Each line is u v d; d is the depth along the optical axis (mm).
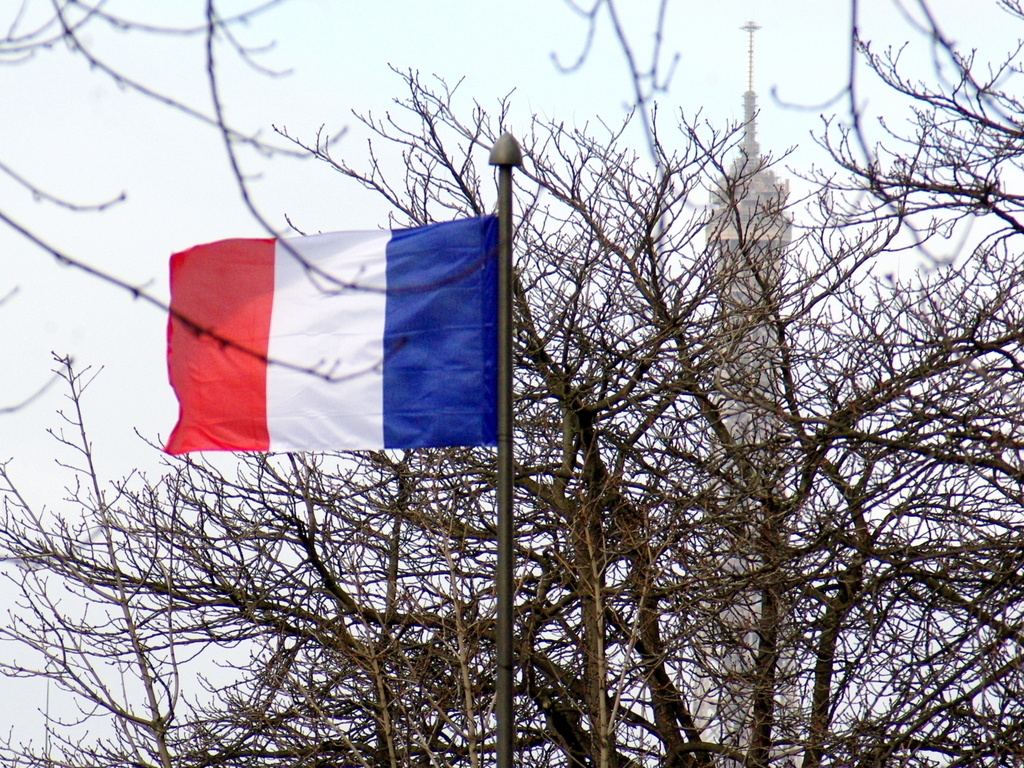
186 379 44219
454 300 43219
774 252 64688
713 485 57562
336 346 43562
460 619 45656
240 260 44531
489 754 57375
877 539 55438
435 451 58906
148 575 60844
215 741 59500
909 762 53656
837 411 55438
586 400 61656
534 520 60094
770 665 54531
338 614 59906
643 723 56875
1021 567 50906
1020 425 53312
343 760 57000
